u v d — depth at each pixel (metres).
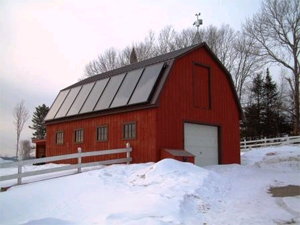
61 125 20.09
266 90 44.19
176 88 15.43
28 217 8.16
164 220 6.92
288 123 43.03
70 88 21.56
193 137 16.23
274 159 20.34
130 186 10.62
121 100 15.68
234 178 13.15
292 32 35.34
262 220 7.25
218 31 42.84
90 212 8.05
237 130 19.06
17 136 50.84
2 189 11.68
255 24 38.31
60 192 10.28
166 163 11.97
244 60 41.19
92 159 17.16
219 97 18.08
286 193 10.26
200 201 8.92
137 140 14.88
